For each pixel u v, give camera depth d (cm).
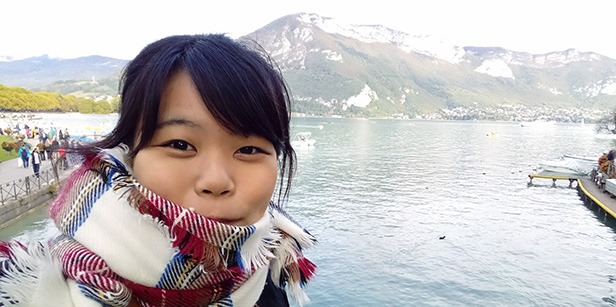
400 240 2206
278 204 121
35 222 1722
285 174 118
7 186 1905
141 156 78
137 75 81
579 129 16788
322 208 2845
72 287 72
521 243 2236
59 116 9156
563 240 2311
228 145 79
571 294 1656
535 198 3381
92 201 77
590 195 3102
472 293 1634
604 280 1791
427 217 2694
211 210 76
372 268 1816
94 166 79
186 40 83
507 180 4212
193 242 74
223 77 77
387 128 13812
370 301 1539
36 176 1939
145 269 75
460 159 5862
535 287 1705
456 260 1955
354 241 2161
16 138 3597
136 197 75
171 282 76
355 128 13112
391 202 3092
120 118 82
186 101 76
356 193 3378
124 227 74
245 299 88
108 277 73
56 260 75
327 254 1958
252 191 80
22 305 67
